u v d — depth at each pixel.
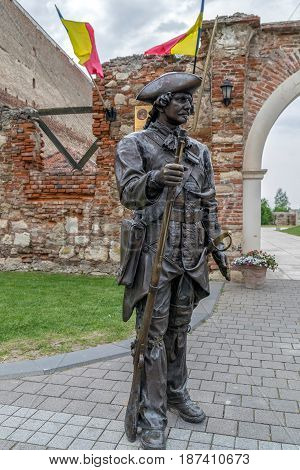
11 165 9.28
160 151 2.54
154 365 2.59
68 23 7.70
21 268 9.34
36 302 6.11
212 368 3.88
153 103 2.61
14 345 4.34
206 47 8.23
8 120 9.24
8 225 9.37
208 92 8.41
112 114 8.70
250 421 2.92
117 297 6.49
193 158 2.64
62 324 5.02
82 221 8.98
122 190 2.42
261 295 7.07
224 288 7.64
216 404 3.17
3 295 6.58
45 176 9.11
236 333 4.95
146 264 2.55
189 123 8.43
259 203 8.23
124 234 2.63
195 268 2.63
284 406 3.15
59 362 3.83
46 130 10.12
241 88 7.98
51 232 9.15
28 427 2.82
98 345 4.33
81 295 6.64
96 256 8.93
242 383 3.55
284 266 10.80
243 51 7.96
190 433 2.75
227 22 7.90
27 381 3.55
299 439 2.71
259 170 8.13
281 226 42.62
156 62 8.55
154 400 2.62
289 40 8.20
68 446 2.60
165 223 2.30
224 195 8.16
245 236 8.28
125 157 2.49
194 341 4.65
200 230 2.70
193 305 2.81
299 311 6.00
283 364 3.99
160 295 2.56
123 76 8.72
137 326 2.71
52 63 16.72
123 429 2.79
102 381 3.55
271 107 8.20
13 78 13.41
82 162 10.09
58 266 9.14
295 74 8.19
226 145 8.09
